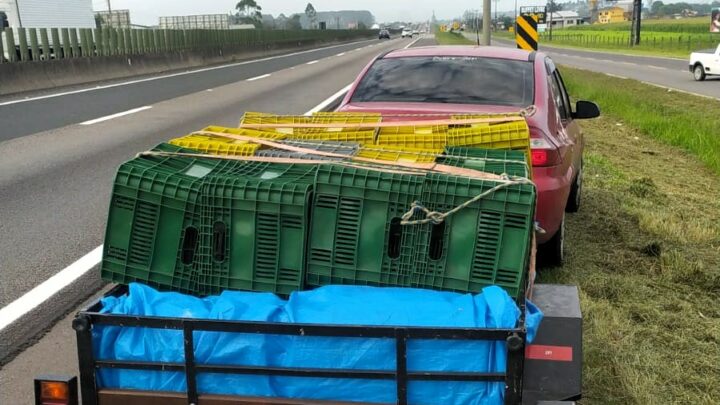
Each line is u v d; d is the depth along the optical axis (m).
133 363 2.48
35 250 5.98
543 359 2.77
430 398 2.42
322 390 2.45
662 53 58.25
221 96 19.30
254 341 2.44
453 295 2.66
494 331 2.34
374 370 2.41
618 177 10.30
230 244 2.86
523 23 19.58
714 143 13.39
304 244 2.83
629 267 5.95
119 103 17.17
